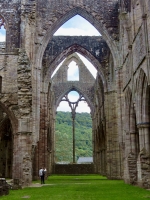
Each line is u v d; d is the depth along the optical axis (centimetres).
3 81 2317
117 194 1520
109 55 3728
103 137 4444
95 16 3144
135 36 2206
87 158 7438
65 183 2592
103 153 4403
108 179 3316
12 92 2303
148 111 2052
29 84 2252
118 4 3148
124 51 2664
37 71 2917
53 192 1683
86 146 9512
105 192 1653
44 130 3538
